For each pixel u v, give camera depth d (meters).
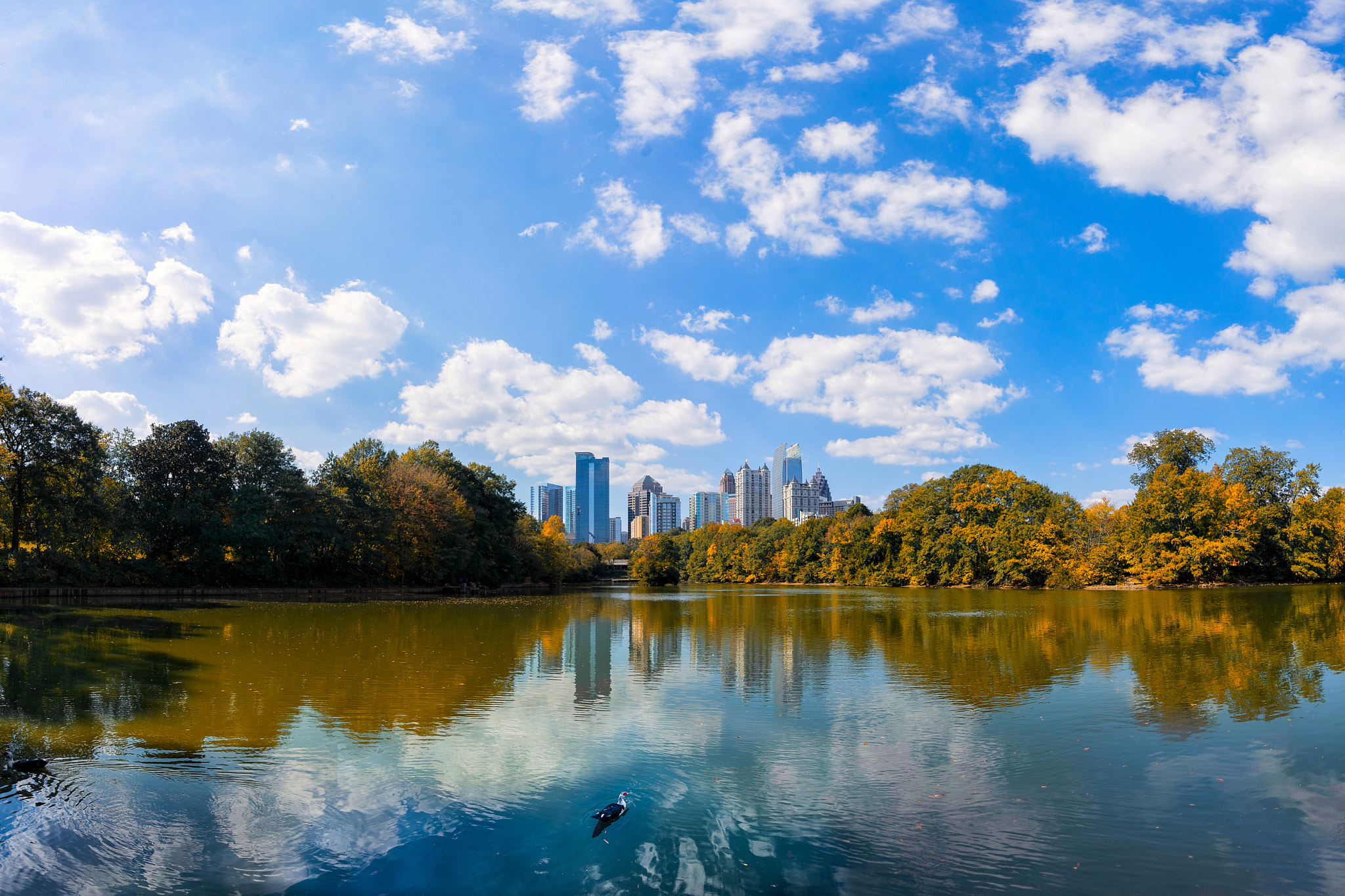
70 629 37.53
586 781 14.07
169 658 28.12
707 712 20.00
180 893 9.69
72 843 11.12
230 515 73.00
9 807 12.45
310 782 13.87
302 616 48.12
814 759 15.61
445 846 11.17
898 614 55.12
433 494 85.12
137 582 68.44
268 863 10.57
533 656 30.20
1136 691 22.72
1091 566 94.38
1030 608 59.75
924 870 10.44
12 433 56.06
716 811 12.66
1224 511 86.50
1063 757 15.79
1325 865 10.58
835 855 10.96
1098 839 11.54
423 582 90.56
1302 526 87.12
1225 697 21.61
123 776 14.09
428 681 24.06
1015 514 103.38
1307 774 14.59
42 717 18.42
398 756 15.53
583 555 169.25
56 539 60.16
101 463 63.47
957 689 23.30
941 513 115.62
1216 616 48.03
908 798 13.34
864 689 23.38
